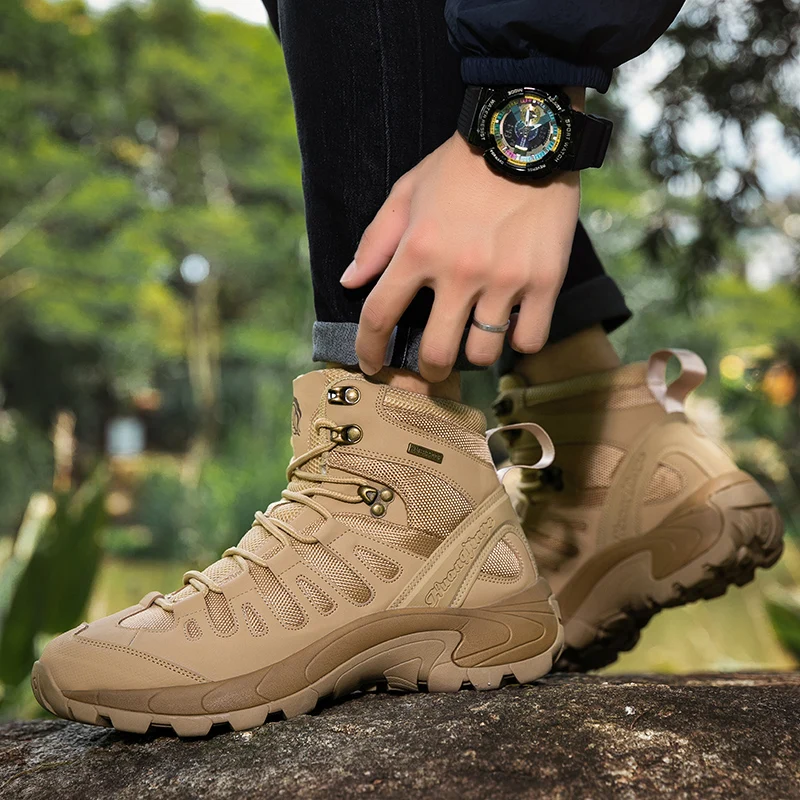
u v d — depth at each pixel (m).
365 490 0.72
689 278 1.81
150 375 14.42
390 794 0.60
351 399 0.72
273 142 13.55
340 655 0.71
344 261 0.71
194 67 12.66
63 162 11.36
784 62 1.41
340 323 0.71
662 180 1.58
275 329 13.01
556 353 0.90
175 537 7.54
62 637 0.70
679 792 0.60
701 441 0.89
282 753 0.66
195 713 0.68
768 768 0.62
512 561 0.76
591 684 0.76
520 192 0.64
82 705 0.68
